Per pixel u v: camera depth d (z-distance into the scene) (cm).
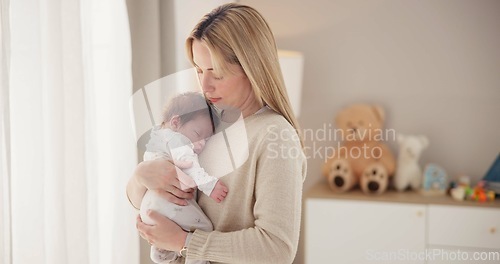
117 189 213
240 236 120
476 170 307
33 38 153
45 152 160
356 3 317
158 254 136
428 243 277
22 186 150
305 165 136
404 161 298
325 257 289
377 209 281
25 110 151
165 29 252
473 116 306
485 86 304
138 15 232
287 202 120
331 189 303
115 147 213
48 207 160
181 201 129
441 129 310
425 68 310
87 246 169
